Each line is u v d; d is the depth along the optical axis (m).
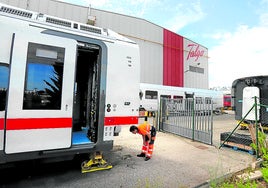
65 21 4.09
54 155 3.63
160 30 23.80
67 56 3.83
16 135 3.25
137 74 4.81
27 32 3.47
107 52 4.37
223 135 6.77
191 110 8.05
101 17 19.61
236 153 5.97
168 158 5.44
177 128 8.88
